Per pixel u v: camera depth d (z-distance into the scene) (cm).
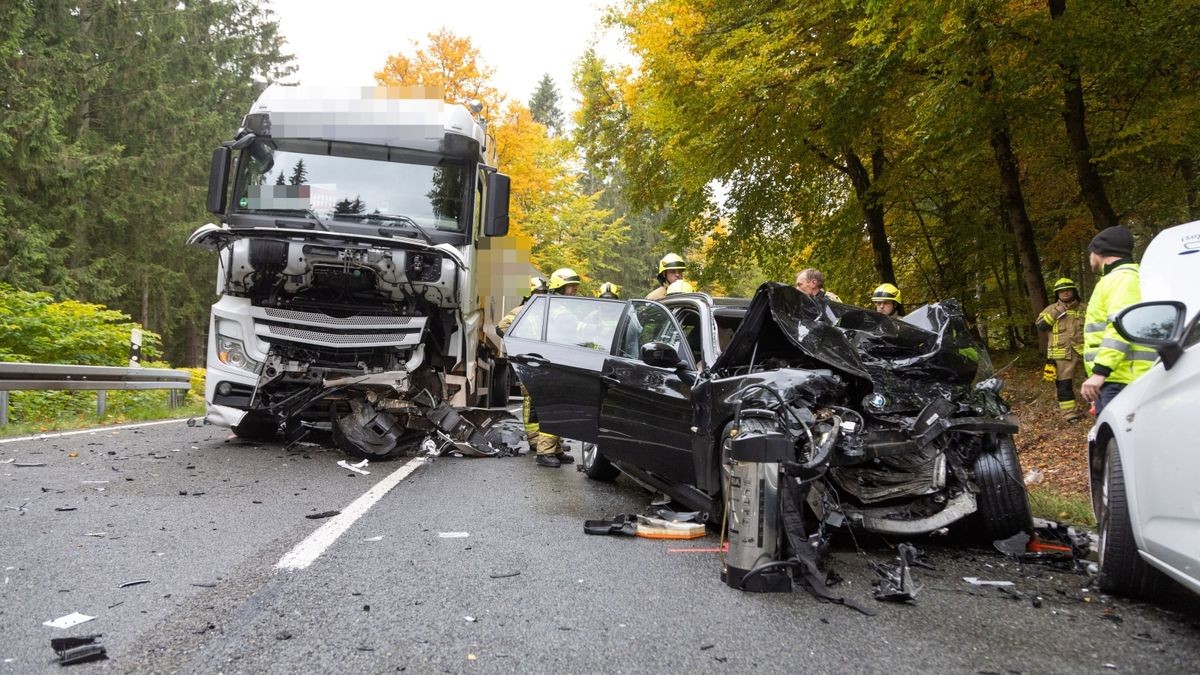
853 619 371
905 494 510
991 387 538
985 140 1208
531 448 945
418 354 858
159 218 2841
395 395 848
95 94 2753
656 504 630
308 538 497
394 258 806
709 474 503
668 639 340
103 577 407
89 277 2495
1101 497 444
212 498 611
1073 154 1183
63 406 1321
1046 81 1068
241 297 839
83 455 804
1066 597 411
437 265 823
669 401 564
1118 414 412
